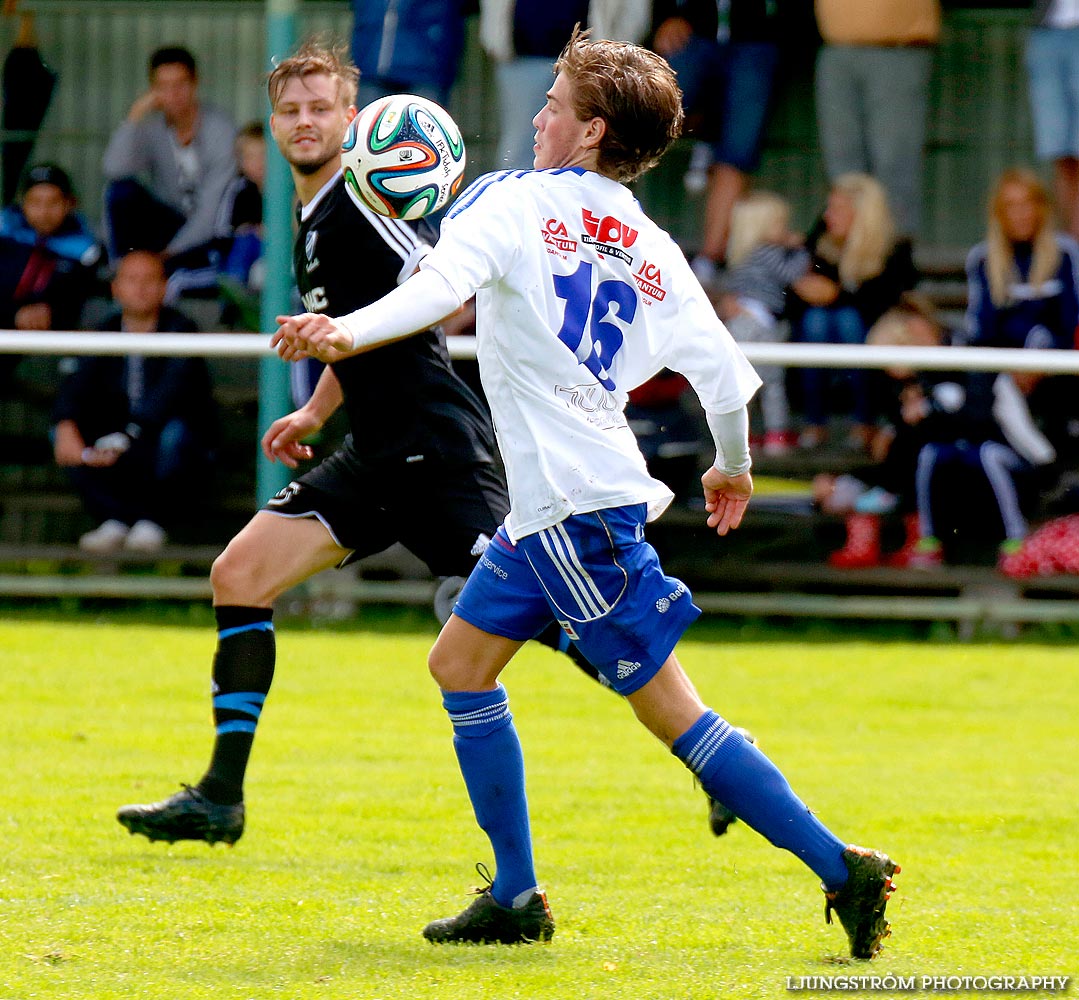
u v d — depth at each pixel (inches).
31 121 1471.5
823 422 1197.1
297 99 586.2
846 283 1238.3
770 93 1342.3
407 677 981.2
